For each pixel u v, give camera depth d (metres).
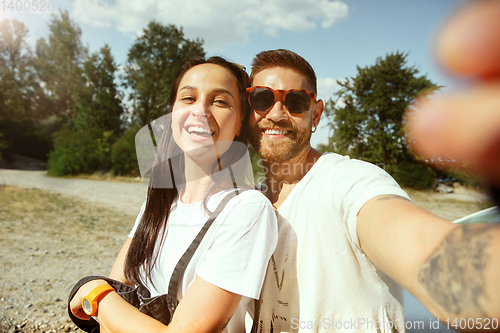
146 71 23.47
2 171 21.33
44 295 3.66
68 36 37.28
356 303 0.99
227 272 0.89
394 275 0.56
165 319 0.96
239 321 1.02
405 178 10.09
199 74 1.12
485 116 0.17
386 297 1.03
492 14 0.16
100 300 1.04
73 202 10.61
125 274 1.21
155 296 1.04
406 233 0.55
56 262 4.93
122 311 0.98
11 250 5.46
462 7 0.17
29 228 7.14
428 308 0.46
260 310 1.09
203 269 0.91
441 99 0.18
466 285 0.39
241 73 1.21
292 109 1.18
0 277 4.20
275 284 1.07
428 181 9.25
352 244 0.96
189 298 0.89
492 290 0.37
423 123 0.19
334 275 1.00
